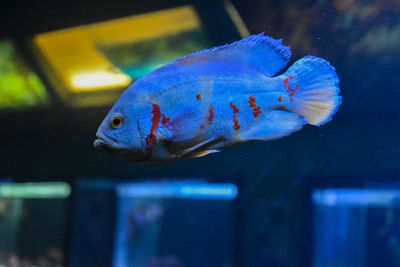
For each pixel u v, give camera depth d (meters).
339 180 1.82
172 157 0.73
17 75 2.34
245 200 1.99
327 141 1.74
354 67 1.34
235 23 1.25
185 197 2.45
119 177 2.46
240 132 0.73
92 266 2.76
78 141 2.16
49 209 2.86
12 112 2.48
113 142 0.73
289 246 2.08
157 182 2.34
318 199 1.94
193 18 1.48
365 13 1.28
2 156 2.66
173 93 0.72
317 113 0.76
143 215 2.71
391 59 1.37
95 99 1.83
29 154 2.56
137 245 2.76
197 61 0.73
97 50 1.90
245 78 0.74
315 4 1.19
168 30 1.59
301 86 0.76
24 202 2.92
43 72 2.23
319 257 2.06
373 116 1.59
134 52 1.77
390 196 1.97
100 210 2.70
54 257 2.86
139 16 1.70
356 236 2.10
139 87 0.73
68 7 1.99
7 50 2.28
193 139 0.73
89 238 2.77
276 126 0.74
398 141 1.66
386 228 2.11
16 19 2.17
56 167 2.50
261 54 0.75
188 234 2.57
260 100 0.74
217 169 1.99
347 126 1.65
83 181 2.51
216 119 0.73
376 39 1.33
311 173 1.83
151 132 0.72
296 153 1.80
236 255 2.19
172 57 1.65
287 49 0.76
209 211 2.33
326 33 1.21
